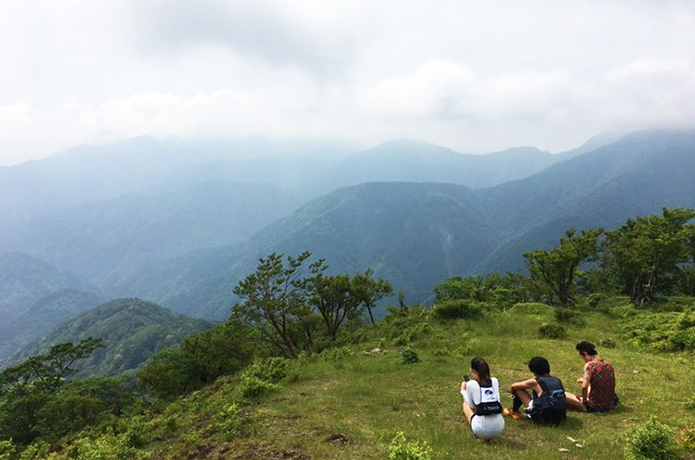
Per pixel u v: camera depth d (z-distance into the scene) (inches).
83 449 484.7
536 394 341.4
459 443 295.3
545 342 777.6
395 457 259.6
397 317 1363.2
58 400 1738.4
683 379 473.4
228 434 361.4
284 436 341.4
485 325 1023.6
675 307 1241.4
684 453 249.6
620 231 2009.1
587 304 1568.7
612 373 354.3
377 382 532.7
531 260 1812.3
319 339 1656.0
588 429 312.8
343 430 347.9
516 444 291.9
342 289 1619.1
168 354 1914.4
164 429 469.1
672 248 1550.2
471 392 302.5
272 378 586.9
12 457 775.1
